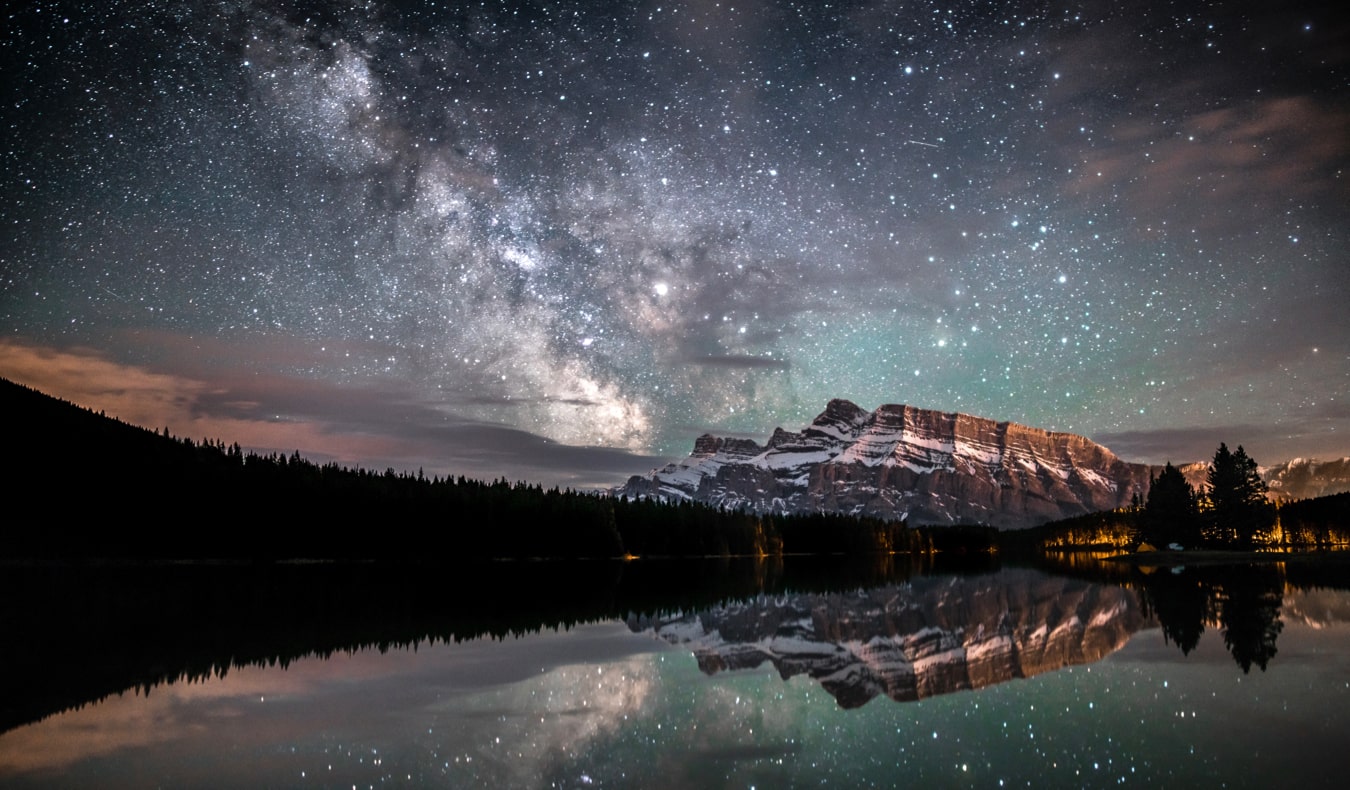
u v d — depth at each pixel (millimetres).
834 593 52094
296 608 39438
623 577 74062
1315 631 25500
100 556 92375
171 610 38094
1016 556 163625
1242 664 19609
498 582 63531
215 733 14141
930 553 199000
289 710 16000
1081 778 10836
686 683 19047
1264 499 117500
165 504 103125
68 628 30578
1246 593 41906
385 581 63625
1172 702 15531
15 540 91688
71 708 16312
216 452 117812
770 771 11602
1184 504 120938
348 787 11000
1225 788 10227
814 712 15648
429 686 18641
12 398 118625
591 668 21234
